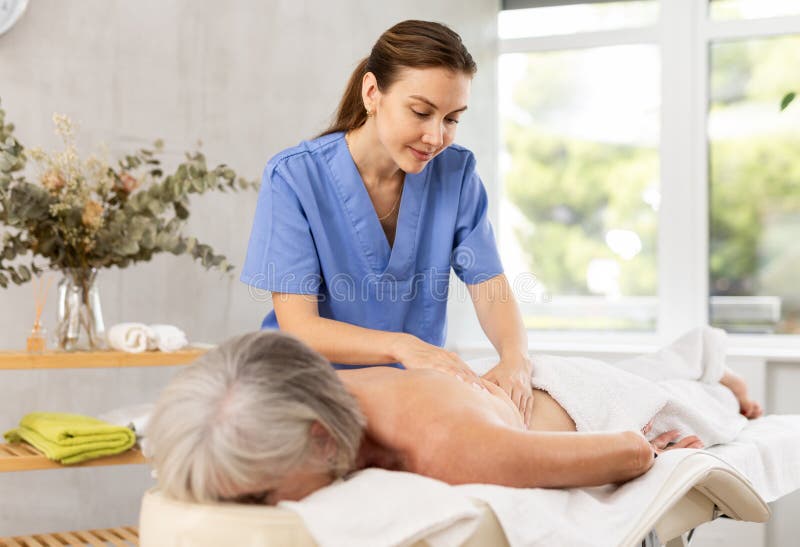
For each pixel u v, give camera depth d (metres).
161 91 2.93
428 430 1.01
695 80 3.43
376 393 1.07
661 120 3.46
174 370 2.94
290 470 0.88
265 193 1.76
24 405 2.73
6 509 2.70
